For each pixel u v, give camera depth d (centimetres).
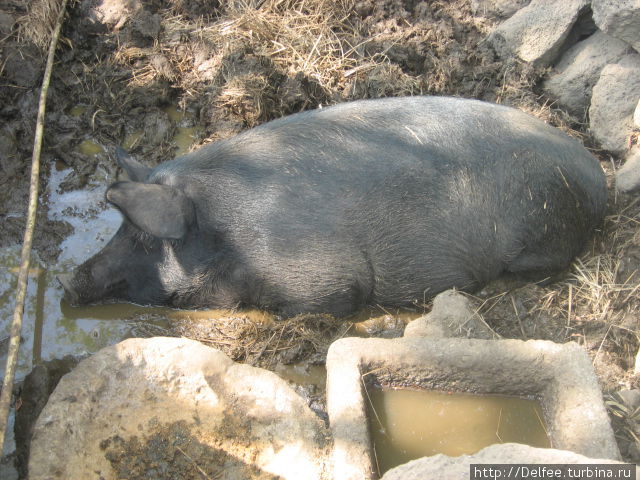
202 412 242
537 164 277
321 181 272
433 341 247
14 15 359
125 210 267
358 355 245
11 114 336
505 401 250
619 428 251
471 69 346
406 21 362
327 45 356
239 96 333
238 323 286
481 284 285
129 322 288
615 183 306
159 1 366
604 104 320
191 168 279
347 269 273
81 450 233
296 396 241
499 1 357
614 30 311
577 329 279
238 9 364
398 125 277
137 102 341
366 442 229
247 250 275
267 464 234
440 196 272
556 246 284
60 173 324
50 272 297
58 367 275
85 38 358
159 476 235
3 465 249
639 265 289
